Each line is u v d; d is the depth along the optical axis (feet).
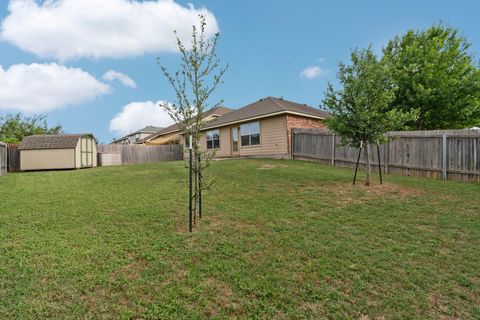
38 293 10.76
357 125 26.48
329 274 12.42
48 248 14.32
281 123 54.80
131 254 13.85
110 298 10.61
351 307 10.51
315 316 10.03
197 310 10.11
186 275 12.16
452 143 33.53
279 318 9.89
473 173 31.78
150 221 18.30
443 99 55.72
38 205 22.20
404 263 13.35
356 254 14.07
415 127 61.72
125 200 23.57
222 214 19.63
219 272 12.42
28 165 58.49
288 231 16.66
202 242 15.20
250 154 61.67
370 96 26.02
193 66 17.29
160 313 9.91
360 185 27.86
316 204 21.83
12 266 12.55
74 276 11.87
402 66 57.06
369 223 17.99
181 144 95.30
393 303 10.76
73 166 59.36
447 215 19.40
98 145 79.36
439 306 10.70
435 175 34.78
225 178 32.71
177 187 28.81
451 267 13.12
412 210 20.43
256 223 17.97
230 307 10.32
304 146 51.60
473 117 57.52
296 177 31.78
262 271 12.53
